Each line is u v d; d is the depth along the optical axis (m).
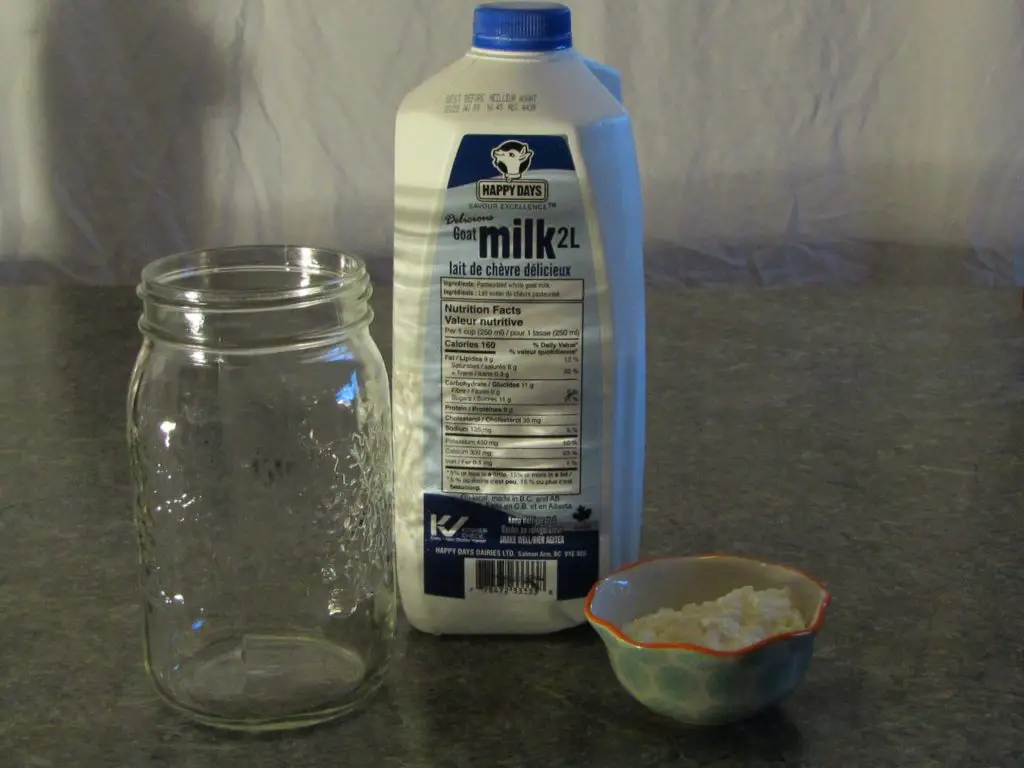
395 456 0.65
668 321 1.10
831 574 0.70
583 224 0.61
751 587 0.60
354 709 0.59
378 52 1.22
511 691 0.61
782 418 0.90
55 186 1.27
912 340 1.05
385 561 0.62
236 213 1.28
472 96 0.60
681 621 0.59
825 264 1.30
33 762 0.56
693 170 1.26
